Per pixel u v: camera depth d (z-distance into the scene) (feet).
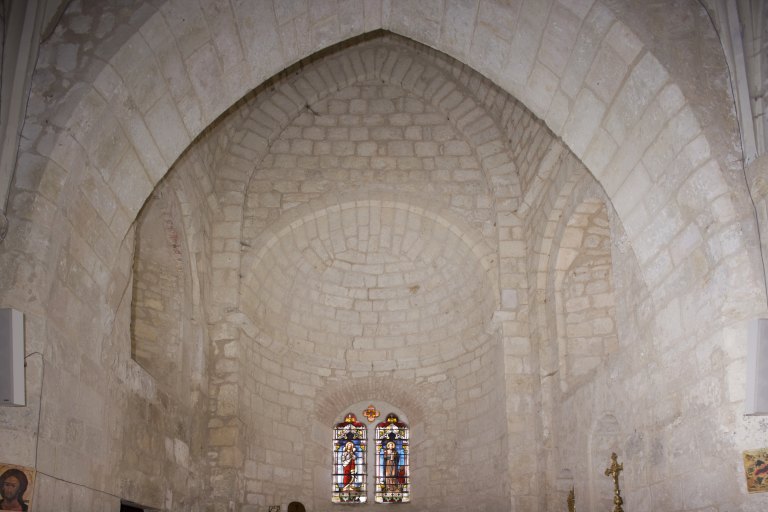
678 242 23.88
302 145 46.65
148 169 26.02
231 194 44.11
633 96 23.98
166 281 37.68
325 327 48.03
